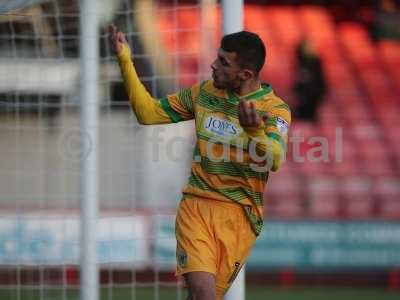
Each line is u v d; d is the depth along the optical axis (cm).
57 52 2417
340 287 3512
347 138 4325
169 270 3234
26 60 2475
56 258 2884
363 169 4184
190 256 1577
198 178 1619
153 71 2473
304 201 4034
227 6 1941
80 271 2170
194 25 3938
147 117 1655
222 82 1573
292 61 4525
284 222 3575
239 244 1614
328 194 4056
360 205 4031
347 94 4469
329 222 3575
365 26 4656
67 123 3378
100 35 2358
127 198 3681
